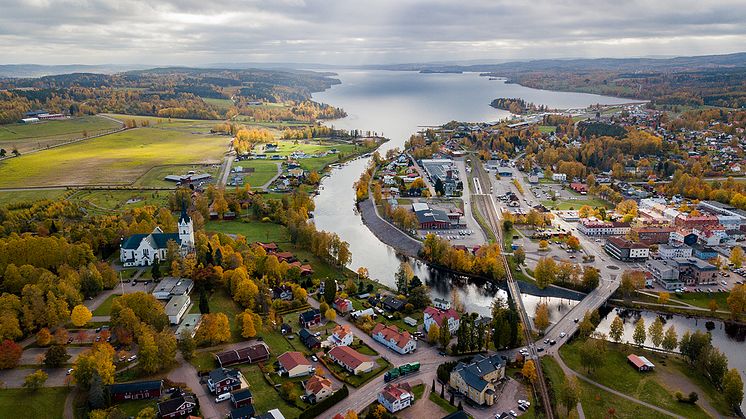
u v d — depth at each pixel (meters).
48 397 180.38
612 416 183.38
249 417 172.50
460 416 174.00
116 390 180.75
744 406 194.00
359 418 178.12
